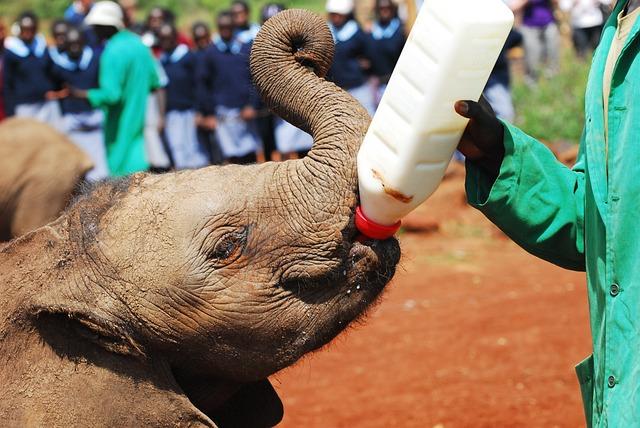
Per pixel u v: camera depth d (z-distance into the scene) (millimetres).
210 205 3238
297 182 3240
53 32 13695
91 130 13234
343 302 3248
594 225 3104
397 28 13891
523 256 11539
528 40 17812
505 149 3162
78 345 3211
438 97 2939
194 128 14719
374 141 3064
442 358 8023
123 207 3311
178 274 3188
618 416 2926
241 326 3213
